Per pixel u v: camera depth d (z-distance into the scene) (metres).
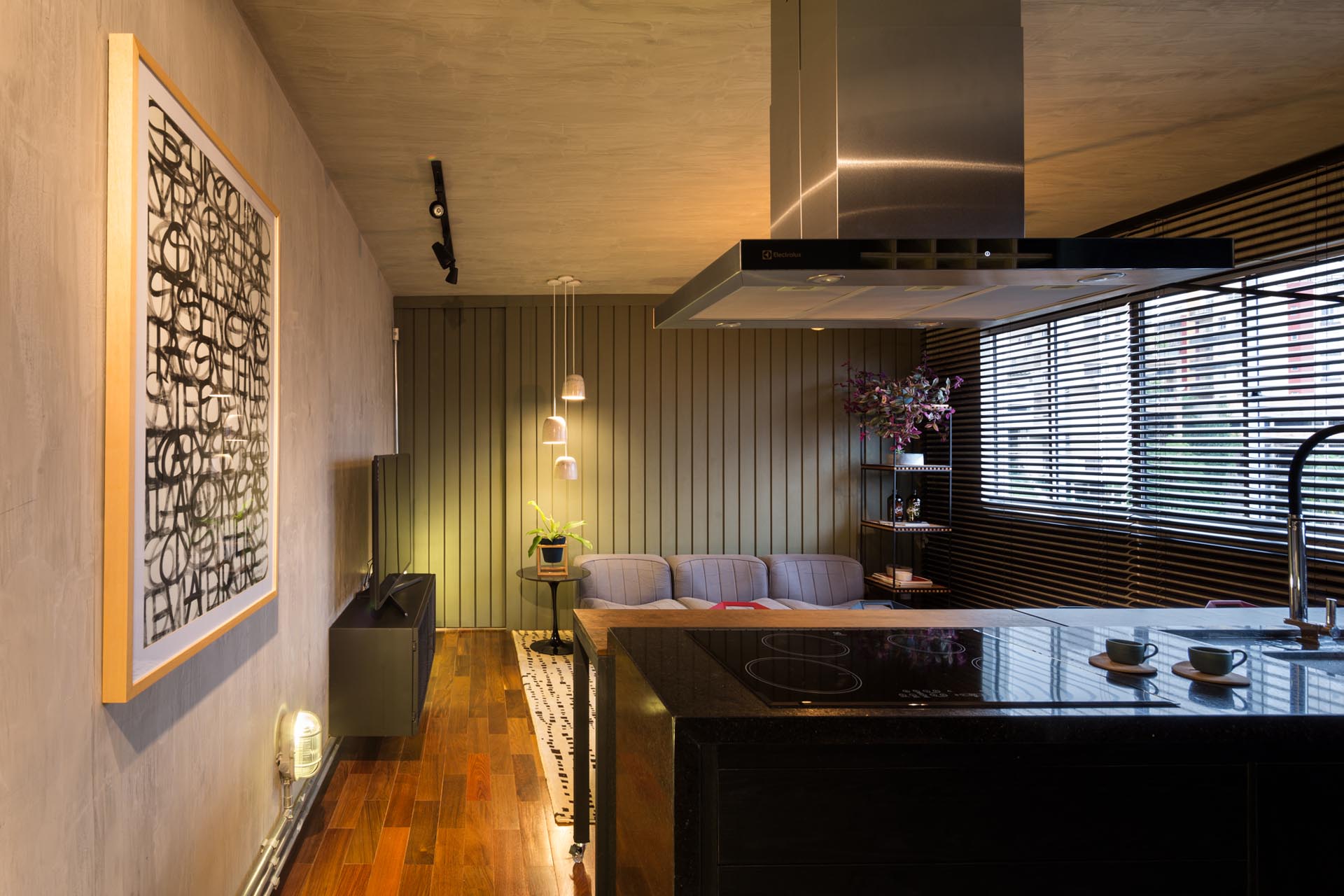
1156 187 3.96
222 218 2.12
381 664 3.71
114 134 1.56
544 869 2.82
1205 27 2.50
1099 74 2.81
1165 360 4.18
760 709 1.44
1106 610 2.54
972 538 5.98
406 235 4.86
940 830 1.45
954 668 1.76
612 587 5.80
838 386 6.64
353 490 4.46
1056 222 4.57
